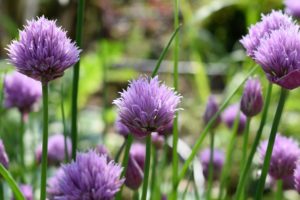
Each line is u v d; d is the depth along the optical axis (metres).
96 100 1.29
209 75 1.24
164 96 0.33
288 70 0.34
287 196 0.80
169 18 1.70
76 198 0.31
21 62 0.33
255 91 0.43
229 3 1.22
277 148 0.42
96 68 1.13
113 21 1.57
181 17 1.26
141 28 1.66
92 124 1.02
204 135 0.42
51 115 0.95
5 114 0.82
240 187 0.41
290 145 0.42
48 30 0.33
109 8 1.52
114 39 1.57
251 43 0.37
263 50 0.34
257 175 0.44
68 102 0.97
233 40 1.50
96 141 0.91
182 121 1.11
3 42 1.25
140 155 0.48
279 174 0.42
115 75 1.25
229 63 1.22
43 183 0.35
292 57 0.34
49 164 0.56
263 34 0.37
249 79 0.44
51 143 0.55
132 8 1.70
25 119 0.55
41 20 0.34
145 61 1.35
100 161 0.31
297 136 0.97
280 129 0.97
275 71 0.34
